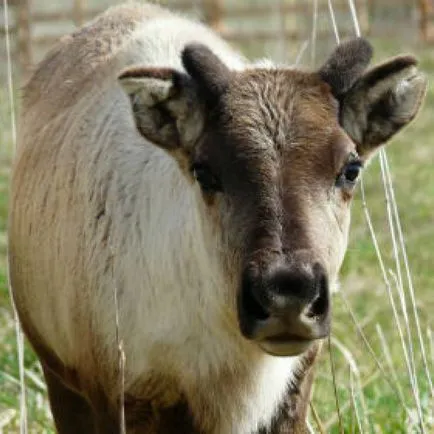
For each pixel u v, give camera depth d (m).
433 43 56.75
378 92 12.73
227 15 56.38
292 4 54.50
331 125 12.36
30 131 16.75
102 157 14.52
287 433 14.30
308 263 11.36
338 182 12.31
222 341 13.37
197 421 13.83
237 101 12.48
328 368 19.55
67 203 14.88
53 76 16.98
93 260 14.16
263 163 11.99
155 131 12.95
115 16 17.02
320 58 31.44
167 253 13.39
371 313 22.75
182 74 12.72
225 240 12.15
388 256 26.20
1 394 18.34
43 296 15.51
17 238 16.33
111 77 15.44
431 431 15.92
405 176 35.03
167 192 13.57
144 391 13.84
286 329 11.45
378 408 17.53
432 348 18.31
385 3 58.72
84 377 14.67
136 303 13.73
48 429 17.28
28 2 40.62
